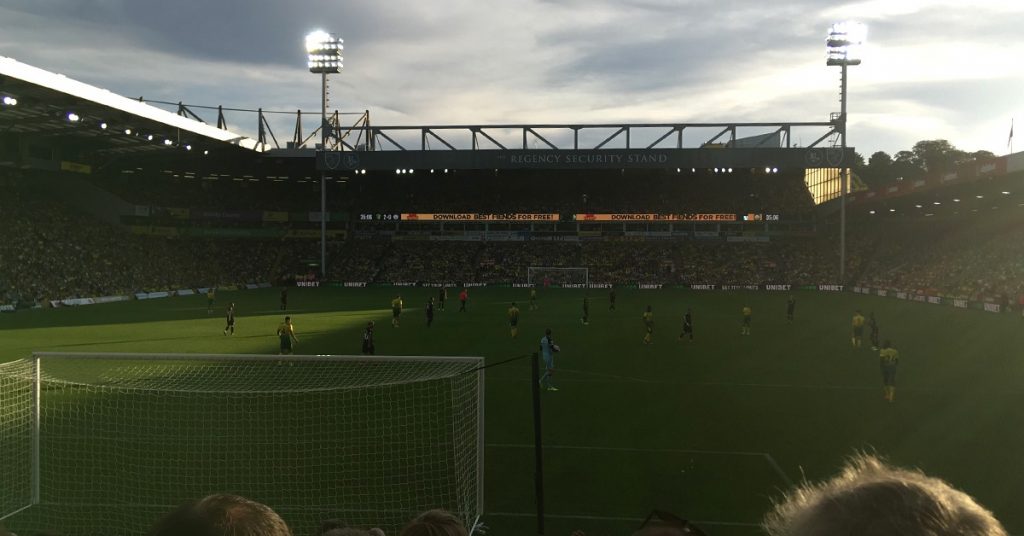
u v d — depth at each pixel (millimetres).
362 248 84062
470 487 12547
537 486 9875
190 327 38000
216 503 1830
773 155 67312
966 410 19000
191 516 1754
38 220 61031
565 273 80250
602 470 13703
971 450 15227
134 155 69500
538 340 33469
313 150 70625
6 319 41625
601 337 34812
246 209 82500
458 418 16609
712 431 16703
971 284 58031
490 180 86938
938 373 24844
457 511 11414
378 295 64062
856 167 116688
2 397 16859
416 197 90000
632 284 78250
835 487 1490
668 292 70812
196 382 20000
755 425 17297
